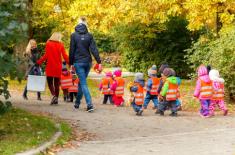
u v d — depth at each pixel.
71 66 23.67
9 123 17.45
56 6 42.53
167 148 14.98
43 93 30.89
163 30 45.78
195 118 21.86
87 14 37.59
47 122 18.05
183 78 46.44
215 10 32.44
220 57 27.22
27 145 14.09
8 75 15.27
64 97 27.27
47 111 22.31
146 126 19.47
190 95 31.44
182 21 45.41
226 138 16.62
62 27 43.22
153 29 45.28
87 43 22.75
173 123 20.30
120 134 17.66
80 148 14.90
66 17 42.38
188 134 17.62
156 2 34.75
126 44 48.59
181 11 34.22
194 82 42.34
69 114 21.72
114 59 73.38
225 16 32.09
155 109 25.11
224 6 32.44
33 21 41.66
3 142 14.37
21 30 14.59
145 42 47.28
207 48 30.44
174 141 16.22
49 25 43.56
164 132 18.14
